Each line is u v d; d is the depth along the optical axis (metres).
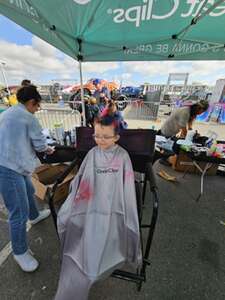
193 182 2.56
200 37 2.16
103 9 1.52
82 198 0.95
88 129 1.37
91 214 0.89
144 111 6.87
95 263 0.78
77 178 1.07
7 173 1.03
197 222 1.77
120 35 2.14
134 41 2.33
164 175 2.69
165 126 2.74
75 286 0.79
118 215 0.91
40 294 1.09
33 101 1.09
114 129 1.08
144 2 1.44
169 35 2.12
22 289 1.12
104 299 1.07
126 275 1.03
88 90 5.63
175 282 1.18
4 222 1.71
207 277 1.22
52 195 1.04
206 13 1.43
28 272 1.21
